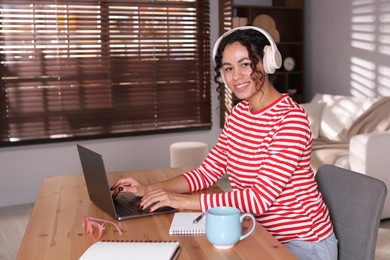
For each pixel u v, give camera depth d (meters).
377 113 4.43
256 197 1.59
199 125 5.22
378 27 4.88
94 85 4.82
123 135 4.94
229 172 1.84
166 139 5.15
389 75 4.78
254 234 1.44
